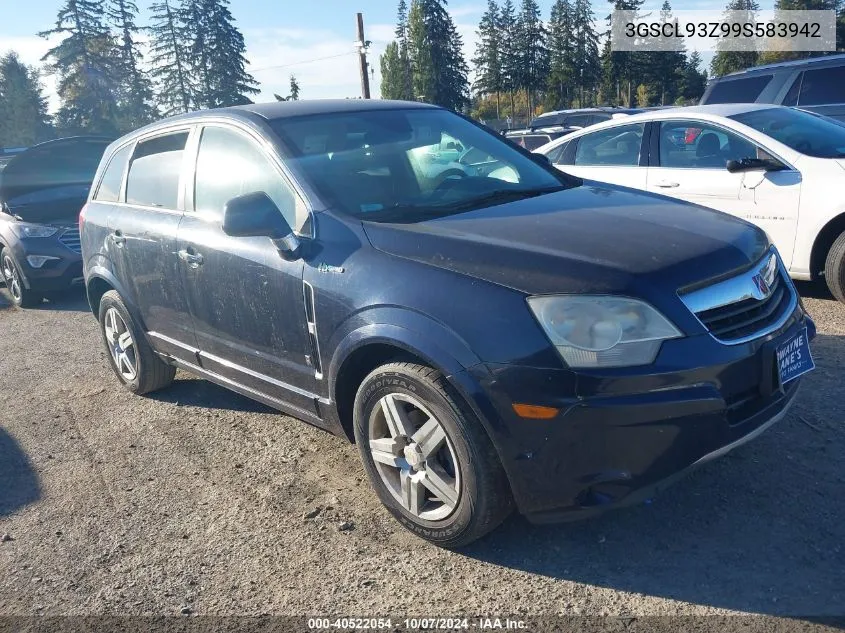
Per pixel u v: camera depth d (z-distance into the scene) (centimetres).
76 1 6234
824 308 568
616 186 408
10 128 7969
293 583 299
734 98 1079
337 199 349
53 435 475
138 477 405
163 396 525
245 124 395
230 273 379
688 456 264
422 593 286
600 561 293
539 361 262
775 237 583
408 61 8156
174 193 439
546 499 272
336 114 411
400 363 302
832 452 351
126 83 6494
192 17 6556
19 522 368
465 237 303
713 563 284
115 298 501
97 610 294
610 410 255
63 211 926
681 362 259
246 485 384
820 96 975
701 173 627
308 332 340
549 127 1575
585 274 269
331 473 388
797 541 291
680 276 272
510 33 8456
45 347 698
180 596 298
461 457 285
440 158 407
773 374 284
